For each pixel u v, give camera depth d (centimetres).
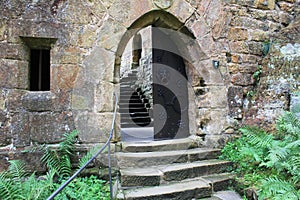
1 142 276
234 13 390
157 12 344
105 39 314
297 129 283
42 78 318
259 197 240
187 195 274
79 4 308
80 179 279
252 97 391
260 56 404
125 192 265
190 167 308
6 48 282
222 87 375
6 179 245
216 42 376
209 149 359
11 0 286
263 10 410
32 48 308
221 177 308
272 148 282
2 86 279
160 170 300
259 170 308
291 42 387
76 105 299
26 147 282
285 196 219
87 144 301
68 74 300
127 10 324
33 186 241
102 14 314
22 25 287
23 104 286
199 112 391
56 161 280
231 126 375
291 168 259
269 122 367
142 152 342
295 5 432
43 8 295
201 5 366
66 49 301
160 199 261
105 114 309
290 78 369
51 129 291
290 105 360
